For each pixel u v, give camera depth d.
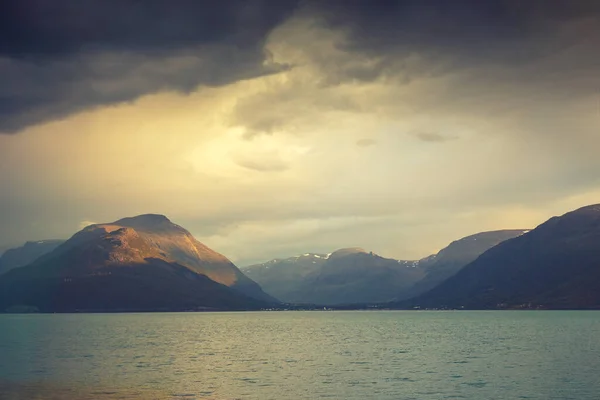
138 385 80.44
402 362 108.81
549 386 78.50
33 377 88.06
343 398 71.25
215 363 107.50
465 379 85.50
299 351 134.62
